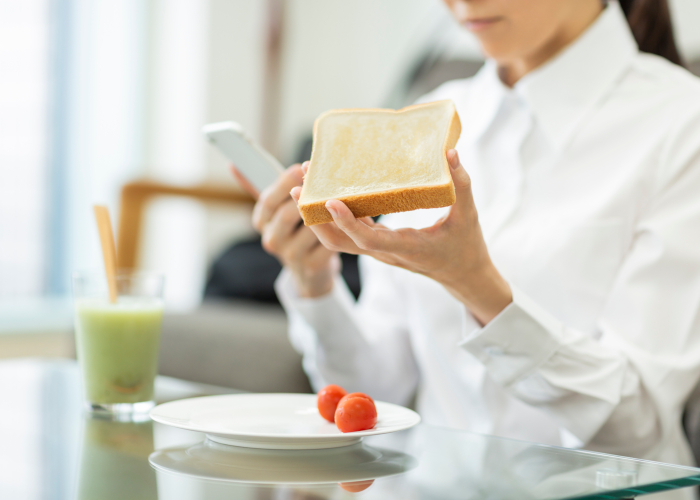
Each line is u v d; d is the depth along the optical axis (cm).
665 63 141
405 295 152
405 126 103
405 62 336
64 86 330
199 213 353
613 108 137
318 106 378
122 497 92
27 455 102
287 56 372
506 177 141
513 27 132
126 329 116
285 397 115
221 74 349
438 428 111
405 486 94
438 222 105
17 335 298
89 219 339
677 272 125
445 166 99
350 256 232
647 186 131
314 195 101
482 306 114
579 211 134
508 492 92
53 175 329
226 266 246
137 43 350
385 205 99
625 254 132
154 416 104
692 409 131
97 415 117
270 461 100
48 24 324
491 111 144
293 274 139
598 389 118
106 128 343
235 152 129
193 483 94
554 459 101
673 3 238
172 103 352
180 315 205
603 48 138
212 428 101
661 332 124
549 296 133
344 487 94
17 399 124
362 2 361
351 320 142
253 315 205
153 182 231
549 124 138
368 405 105
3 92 314
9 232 319
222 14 348
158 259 352
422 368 147
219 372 183
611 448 124
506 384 119
